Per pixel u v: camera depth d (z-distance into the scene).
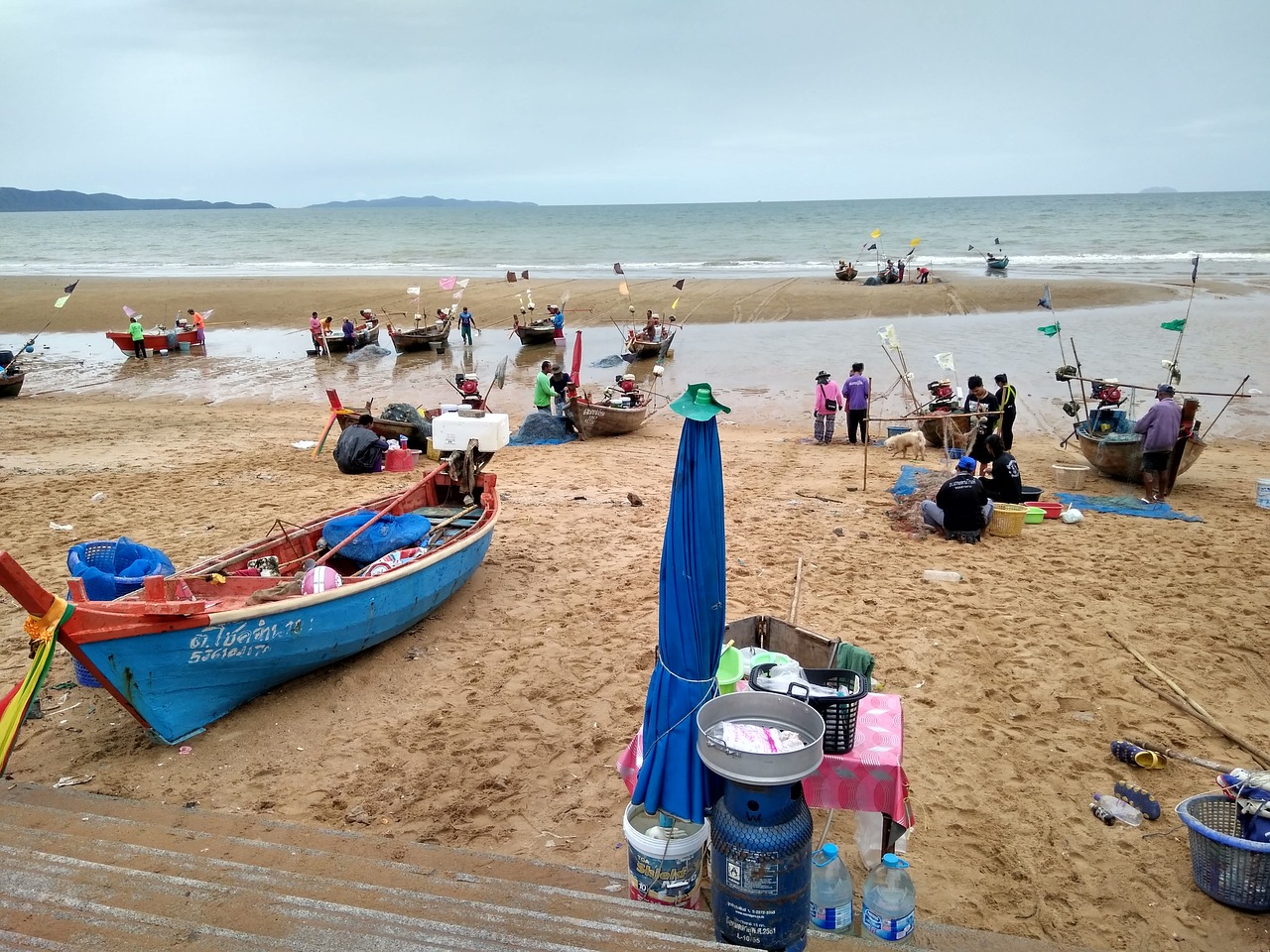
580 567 10.45
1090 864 5.34
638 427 20.09
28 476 14.98
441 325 31.47
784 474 15.39
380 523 9.29
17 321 38.84
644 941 3.68
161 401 23.73
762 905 3.75
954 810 5.87
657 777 4.42
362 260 76.56
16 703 5.36
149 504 13.21
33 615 5.55
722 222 129.75
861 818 5.15
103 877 4.02
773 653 6.01
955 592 9.62
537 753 6.58
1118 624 8.78
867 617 8.95
